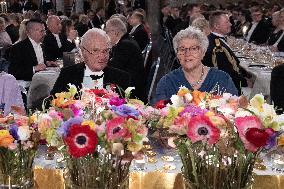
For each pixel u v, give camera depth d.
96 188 1.90
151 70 5.97
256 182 2.33
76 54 7.53
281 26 8.96
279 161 2.45
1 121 2.04
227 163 1.92
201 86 3.42
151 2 15.39
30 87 5.86
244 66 6.29
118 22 6.08
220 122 1.88
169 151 2.61
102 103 2.12
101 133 1.81
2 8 15.41
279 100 4.21
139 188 2.28
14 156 2.00
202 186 1.95
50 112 1.96
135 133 1.84
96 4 18.03
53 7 17.31
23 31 7.18
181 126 1.91
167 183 2.31
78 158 1.88
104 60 3.57
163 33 13.57
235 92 3.42
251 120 1.85
